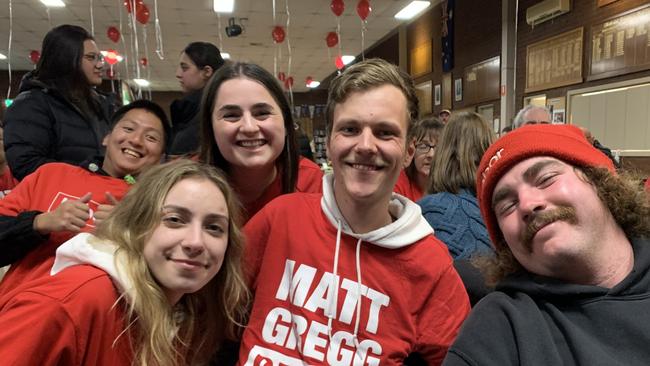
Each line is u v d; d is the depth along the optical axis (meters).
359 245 0.65
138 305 0.62
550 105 3.11
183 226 0.65
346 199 0.65
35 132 1.09
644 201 0.53
